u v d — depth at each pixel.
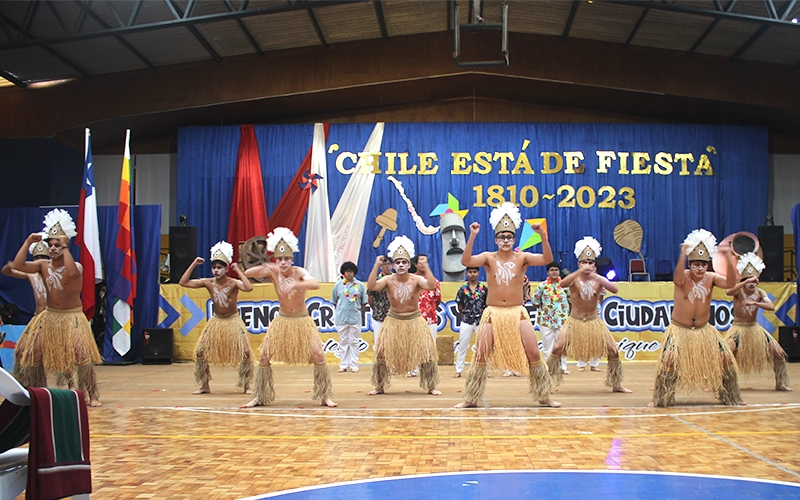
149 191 16.38
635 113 16.42
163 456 3.96
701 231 5.93
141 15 12.73
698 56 14.96
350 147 15.40
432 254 15.03
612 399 6.43
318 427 4.92
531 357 5.86
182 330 11.29
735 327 7.25
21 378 6.25
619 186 15.44
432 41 14.92
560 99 16.05
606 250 15.34
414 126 15.42
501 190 15.28
